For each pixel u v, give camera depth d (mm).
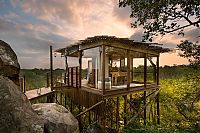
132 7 3887
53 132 4727
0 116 3678
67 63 13883
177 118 8094
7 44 5340
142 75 21812
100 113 8883
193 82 4082
